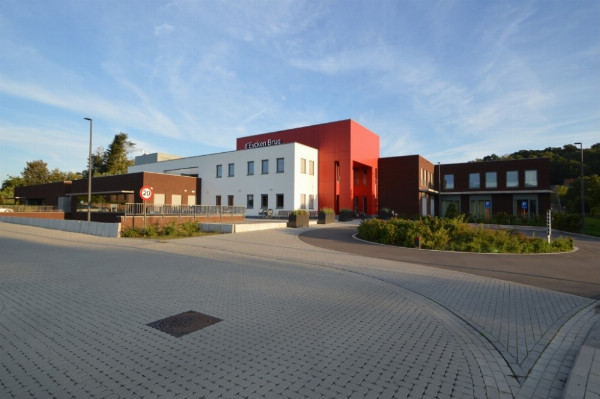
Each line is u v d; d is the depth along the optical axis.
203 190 41.78
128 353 4.00
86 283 7.46
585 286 7.67
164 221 20.56
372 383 3.37
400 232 14.66
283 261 10.66
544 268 9.79
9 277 8.00
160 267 9.45
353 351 4.14
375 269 9.45
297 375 3.51
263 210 35.25
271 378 3.44
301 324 5.07
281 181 35.53
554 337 4.66
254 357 3.94
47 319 5.13
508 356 4.05
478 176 39.19
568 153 68.62
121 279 7.89
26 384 3.25
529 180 36.44
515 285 7.69
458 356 4.03
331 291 7.05
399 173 37.75
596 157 59.97
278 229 21.92
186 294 6.62
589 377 3.30
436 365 3.79
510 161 37.53
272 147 36.44
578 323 5.21
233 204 39.19
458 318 5.46
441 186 41.28
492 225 28.64
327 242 15.48
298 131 40.91
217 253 12.21
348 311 5.73
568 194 47.19
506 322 5.25
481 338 4.62
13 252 12.02
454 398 3.12
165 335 4.57
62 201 41.94
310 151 37.66
